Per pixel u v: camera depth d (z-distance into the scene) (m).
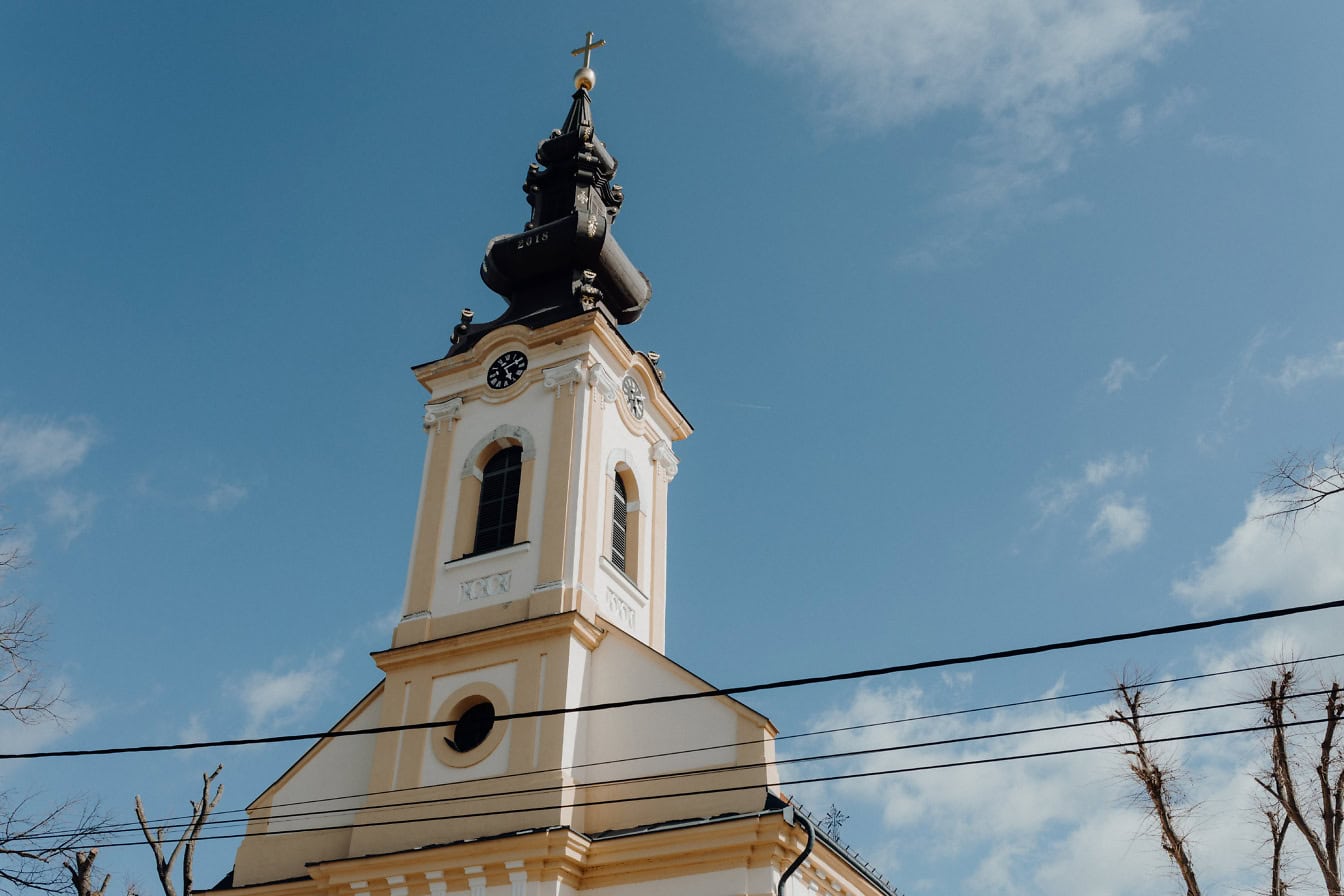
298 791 33.19
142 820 29.88
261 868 32.12
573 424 35.09
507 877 28.05
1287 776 30.36
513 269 40.44
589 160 43.34
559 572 32.62
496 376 37.12
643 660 31.52
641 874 27.98
